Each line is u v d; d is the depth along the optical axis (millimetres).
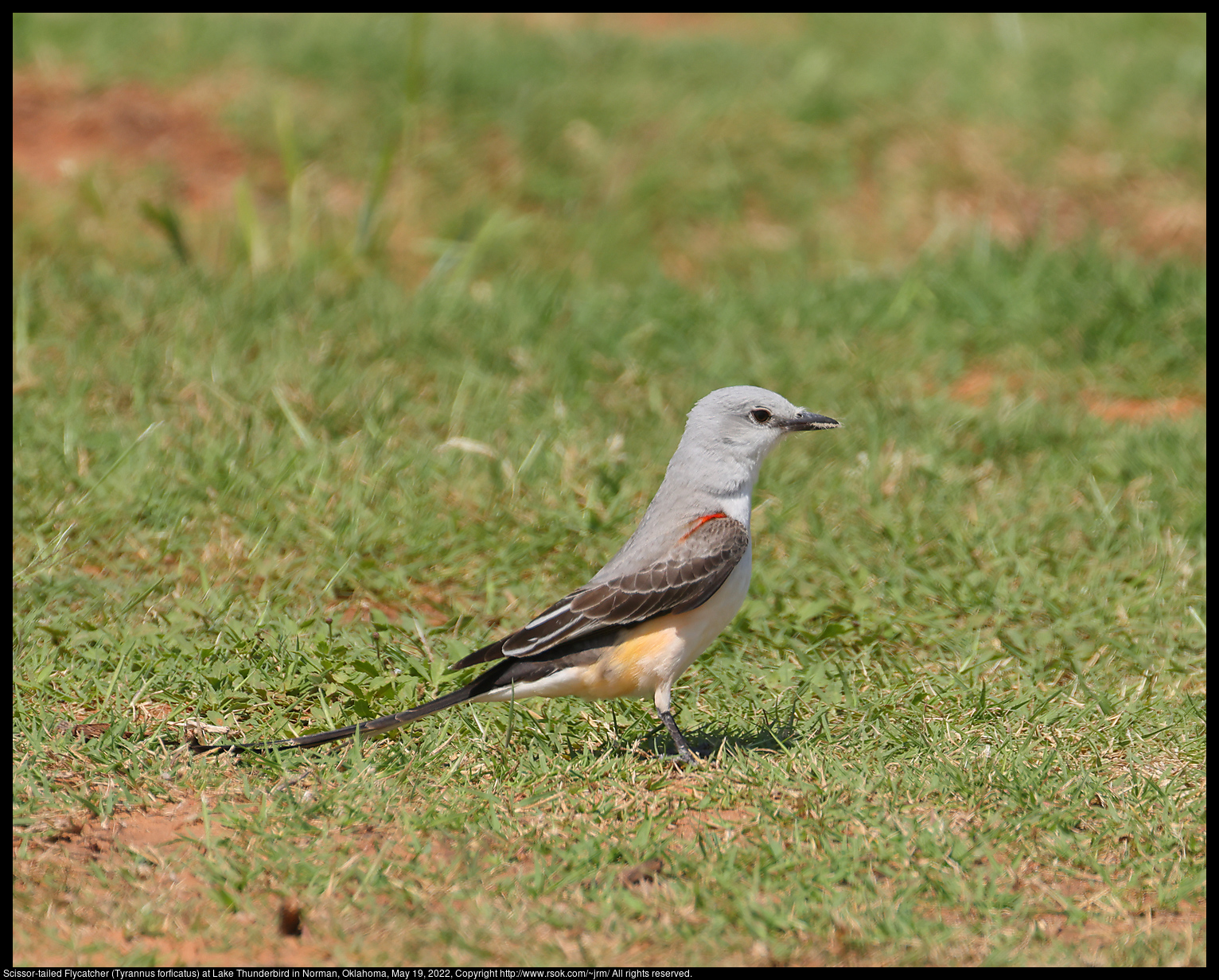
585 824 7625
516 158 21891
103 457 12359
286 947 6477
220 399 13484
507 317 16609
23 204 18547
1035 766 8406
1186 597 11164
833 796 7871
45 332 15055
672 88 23734
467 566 11438
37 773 7859
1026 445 14008
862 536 12078
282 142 19062
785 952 6469
